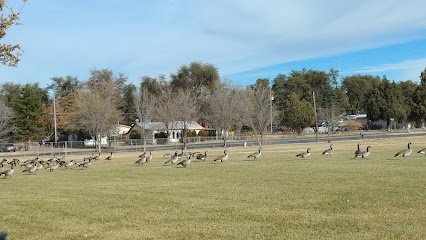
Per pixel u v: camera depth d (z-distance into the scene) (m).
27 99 89.44
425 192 15.27
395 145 49.41
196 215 13.14
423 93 107.56
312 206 13.70
